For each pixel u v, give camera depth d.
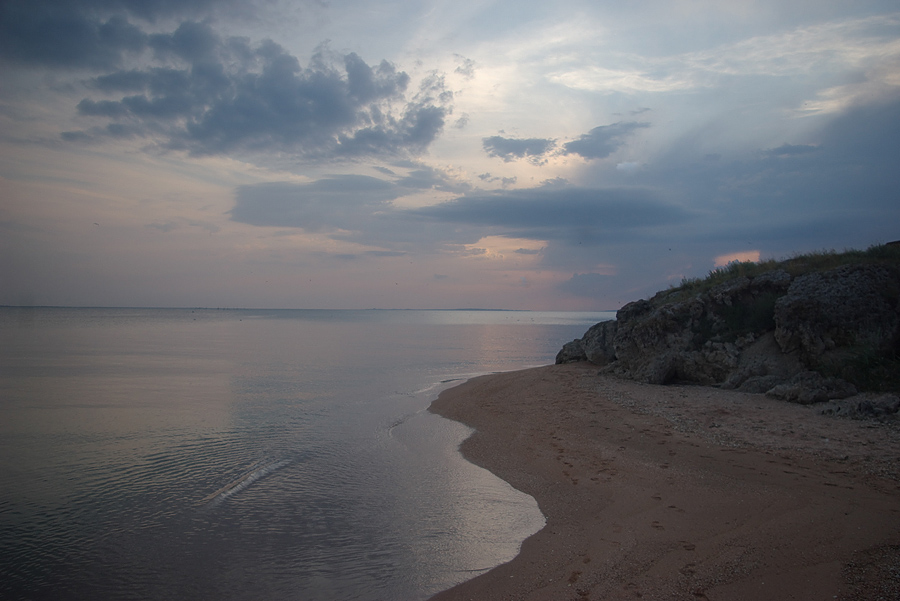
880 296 13.55
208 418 15.95
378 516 8.10
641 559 5.89
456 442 12.51
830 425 10.47
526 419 13.83
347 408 17.41
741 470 8.46
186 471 10.79
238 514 8.36
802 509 6.75
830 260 16.14
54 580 6.45
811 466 8.38
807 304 13.86
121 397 19.97
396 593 5.77
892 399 11.13
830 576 5.10
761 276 16.41
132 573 6.59
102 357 36.25
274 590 6.02
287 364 32.44
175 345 48.12
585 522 7.26
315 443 12.77
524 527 7.36
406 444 12.48
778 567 5.39
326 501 8.84
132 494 9.44
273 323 117.19
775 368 14.50
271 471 10.57
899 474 7.75
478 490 9.08
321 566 6.55
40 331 69.44
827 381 12.56
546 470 9.76
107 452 12.24
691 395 14.23
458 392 19.39
